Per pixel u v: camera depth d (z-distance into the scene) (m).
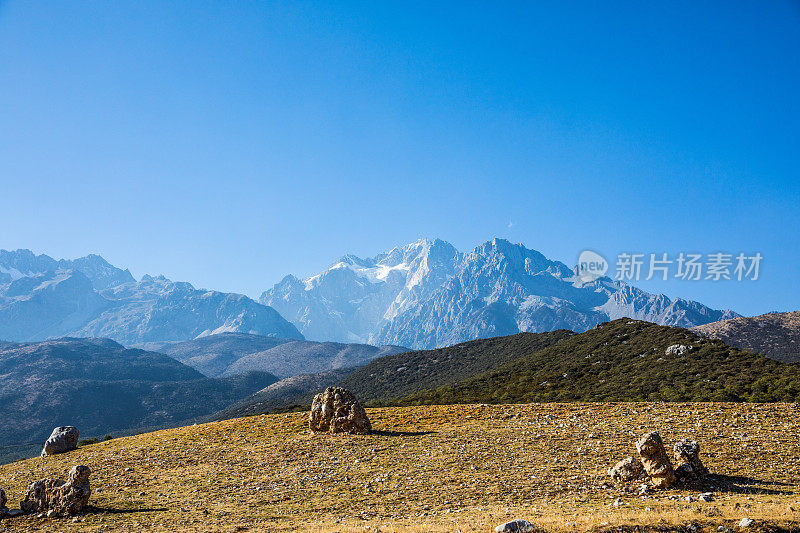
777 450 45.22
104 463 57.09
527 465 45.06
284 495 41.47
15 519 38.31
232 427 72.88
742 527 25.77
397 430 64.00
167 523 35.59
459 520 31.34
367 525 31.47
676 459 40.28
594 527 26.30
